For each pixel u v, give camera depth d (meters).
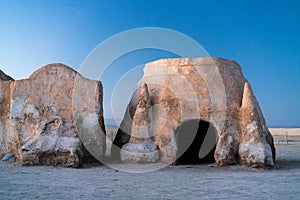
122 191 8.20
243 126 13.21
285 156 17.91
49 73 14.48
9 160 13.87
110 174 11.18
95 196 7.57
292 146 26.08
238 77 15.09
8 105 14.84
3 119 14.83
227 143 13.01
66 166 12.68
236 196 7.64
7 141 14.50
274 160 14.38
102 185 9.05
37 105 14.09
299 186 8.98
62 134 13.39
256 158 12.35
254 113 13.04
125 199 7.27
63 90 14.34
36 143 13.02
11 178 10.12
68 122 13.84
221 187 8.80
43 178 10.16
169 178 10.38
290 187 8.82
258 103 14.77
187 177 10.57
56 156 12.86
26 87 14.34
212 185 9.11
